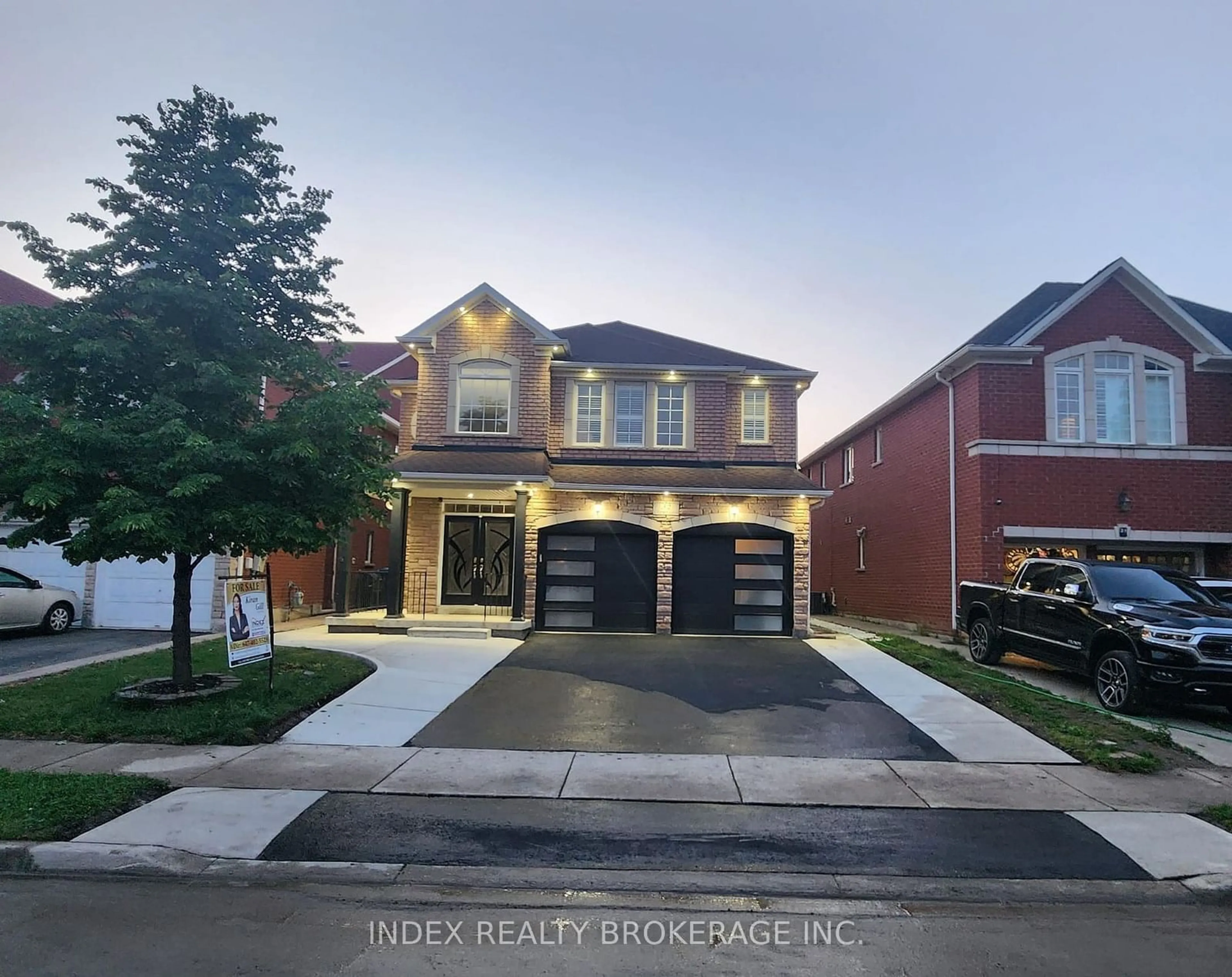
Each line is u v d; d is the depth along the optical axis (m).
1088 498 16.58
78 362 8.51
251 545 8.86
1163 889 5.20
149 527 7.52
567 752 8.12
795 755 8.12
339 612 15.98
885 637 16.48
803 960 4.19
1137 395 16.86
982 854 5.71
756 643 15.52
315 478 9.24
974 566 16.80
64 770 7.17
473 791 6.87
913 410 20.22
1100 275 16.92
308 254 10.06
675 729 9.04
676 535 16.91
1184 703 9.82
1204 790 7.20
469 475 15.58
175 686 9.55
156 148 9.20
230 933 4.38
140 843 5.56
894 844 5.88
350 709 9.59
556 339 17.53
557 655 13.53
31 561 16.92
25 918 4.54
